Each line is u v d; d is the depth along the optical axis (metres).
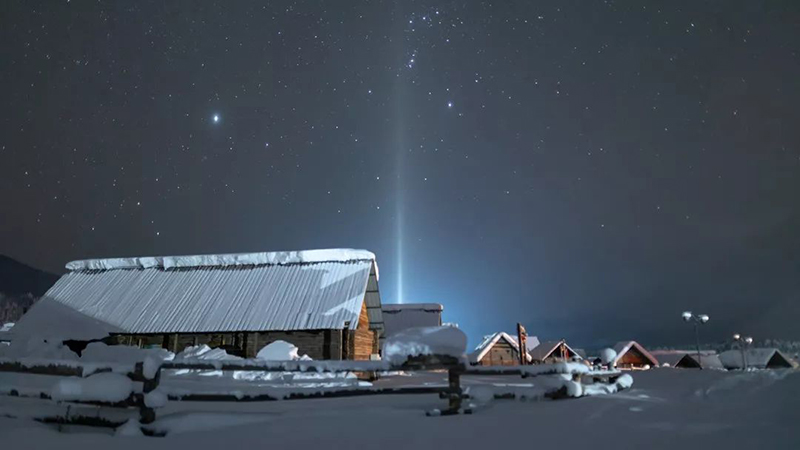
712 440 3.94
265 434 4.76
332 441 4.43
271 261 20.56
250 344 17.05
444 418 5.22
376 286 20.52
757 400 5.77
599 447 3.89
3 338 12.57
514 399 6.13
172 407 6.27
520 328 20.38
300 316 17.11
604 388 7.35
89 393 5.30
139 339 17.55
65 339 16.98
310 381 10.41
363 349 19.97
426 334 5.77
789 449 3.59
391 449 4.13
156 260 21.31
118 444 4.68
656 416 4.97
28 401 5.93
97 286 20.30
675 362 39.78
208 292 19.11
